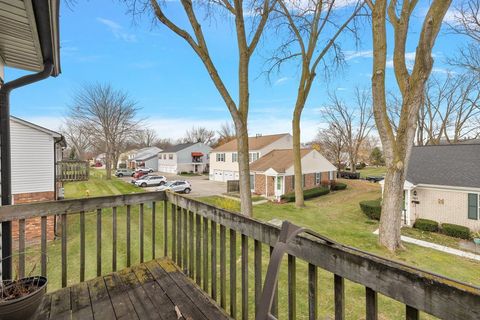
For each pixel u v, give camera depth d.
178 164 37.44
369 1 8.39
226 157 27.38
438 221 10.81
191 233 2.48
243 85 7.79
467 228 9.63
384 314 4.07
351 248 1.09
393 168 7.86
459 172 10.88
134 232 8.82
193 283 2.35
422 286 0.84
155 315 1.88
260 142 25.45
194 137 56.81
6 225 2.18
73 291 2.21
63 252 2.34
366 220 11.58
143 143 50.84
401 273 0.89
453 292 0.76
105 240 8.07
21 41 2.49
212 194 19.03
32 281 1.96
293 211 13.08
